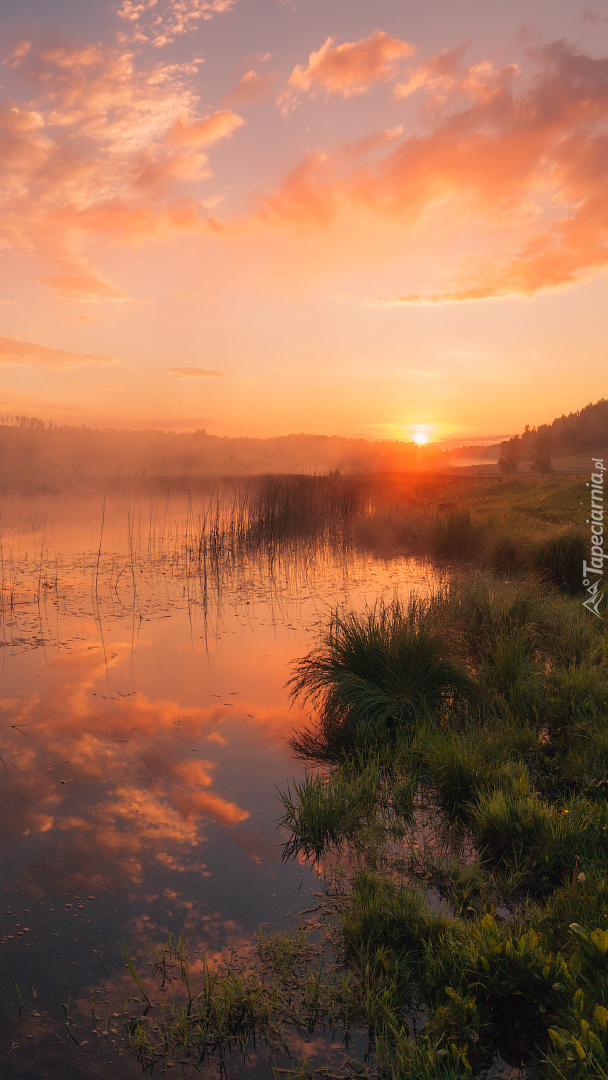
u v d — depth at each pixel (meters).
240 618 9.20
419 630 6.08
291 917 3.27
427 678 5.75
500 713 5.47
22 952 3.04
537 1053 2.44
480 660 6.84
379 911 3.13
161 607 9.84
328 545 16.09
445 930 3.02
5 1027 2.64
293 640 8.16
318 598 10.38
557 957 2.68
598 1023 2.33
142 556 14.30
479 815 3.93
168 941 3.11
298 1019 2.67
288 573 12.59
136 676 6.85
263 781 4.69
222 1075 2.43
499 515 15.78
